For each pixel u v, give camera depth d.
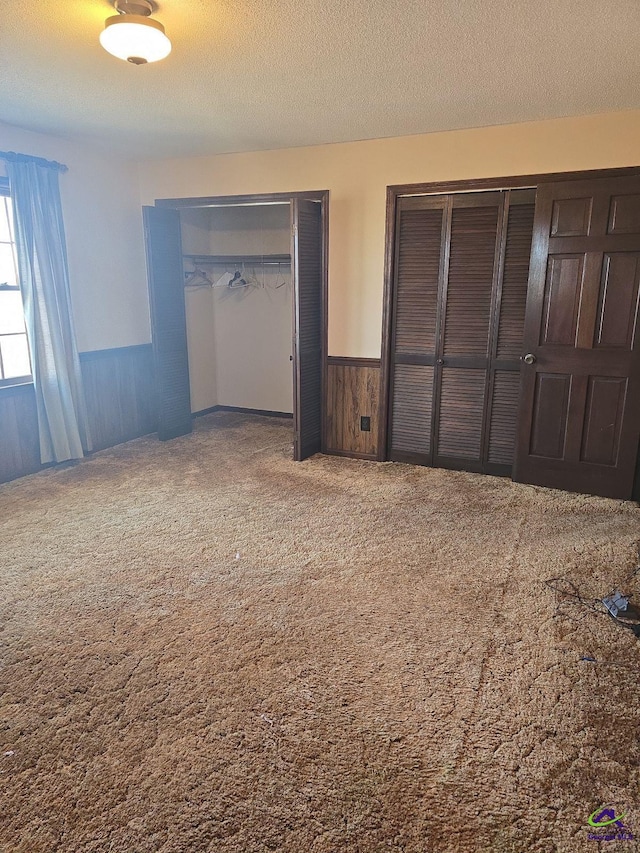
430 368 4.19
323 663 2.08
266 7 2.10
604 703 1.90
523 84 2.92
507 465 4.09
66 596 2.52
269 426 5.62
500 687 1.97
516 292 3.83
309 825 1.46
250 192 4.58
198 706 1.87
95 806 1.51
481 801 1.54
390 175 4.07
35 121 3.66
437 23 2.23
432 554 2.92
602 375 3.57
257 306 5.90
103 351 4.74
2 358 3.97
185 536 3.12
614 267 3.42
